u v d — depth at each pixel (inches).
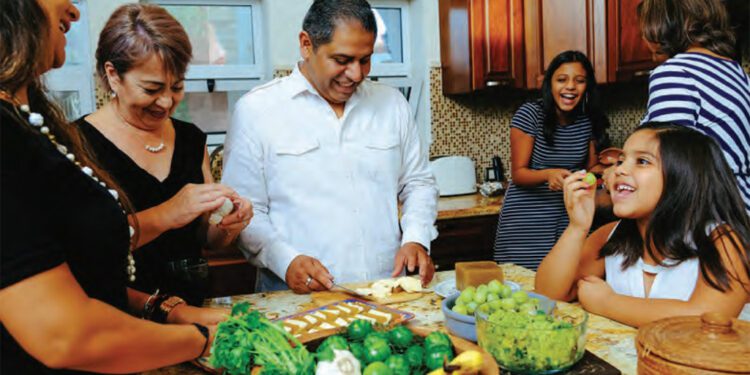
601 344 41.7
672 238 47.6
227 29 128.5
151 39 47.7
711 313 31.8
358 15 59.2
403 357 32.6
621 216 50.0
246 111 68.7
